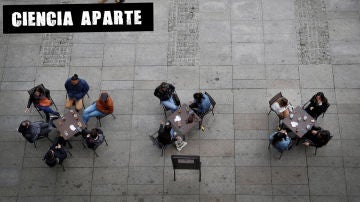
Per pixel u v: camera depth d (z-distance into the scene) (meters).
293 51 16.08
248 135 14.80
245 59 16.03
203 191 14.06
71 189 14.25
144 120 15.18
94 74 16.02
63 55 16.39
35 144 14.88
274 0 17.03
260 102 15.30
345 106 15.10
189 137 14.82
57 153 13.78
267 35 16.42
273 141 13.74
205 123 15.02
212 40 16.44
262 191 14.01
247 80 15.67
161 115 15.24
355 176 14.08
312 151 14.45
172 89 14.57
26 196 14.20
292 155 14.42
